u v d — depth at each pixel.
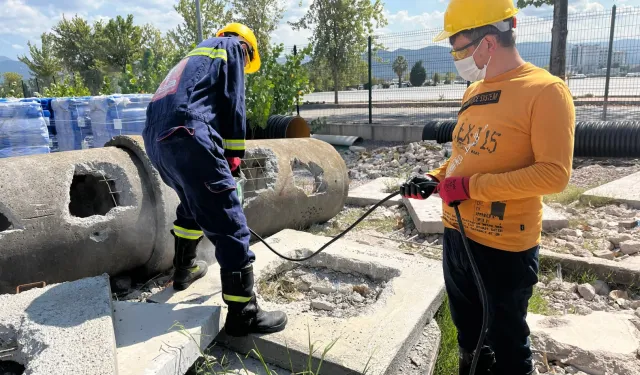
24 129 6.24
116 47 30.44
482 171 2.00
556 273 4.13
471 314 2.33
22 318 2.34
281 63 11.49
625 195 5.84
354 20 22.23
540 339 3.00
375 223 5.61
